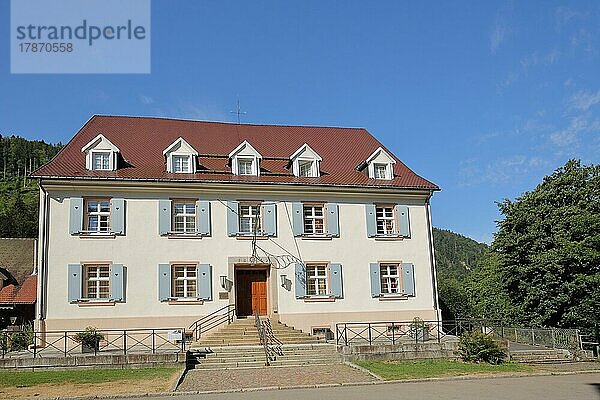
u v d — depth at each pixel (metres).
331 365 22.33
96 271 27.08
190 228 28.53
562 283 31.06
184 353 21.55
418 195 31.53
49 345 24.34
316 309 29.03
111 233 27.19
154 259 27.53
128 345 26.48
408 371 20.94
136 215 27.73
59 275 26.42
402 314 30.08
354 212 30.56
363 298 29.73
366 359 23.27
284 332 26.70
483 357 23.52
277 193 29.66
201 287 27.77
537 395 16.25
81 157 29.08
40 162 122.62
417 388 17.69
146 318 26.92
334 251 29.84
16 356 21.44
